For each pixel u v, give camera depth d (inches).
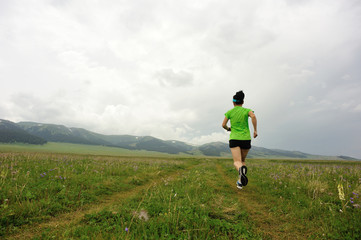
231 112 219.1
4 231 126.4
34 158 555.5
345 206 164.4
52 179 273.1
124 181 341.7
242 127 209.8
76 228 128.3
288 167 522.9
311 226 139.1
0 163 377.4
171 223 133.3
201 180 338.3
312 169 419.8
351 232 122.8
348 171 377.1
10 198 177.2
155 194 233.3
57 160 570.3
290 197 216.5
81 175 336.2
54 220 153.4
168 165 701.3
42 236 120.6
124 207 178.2
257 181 336.5
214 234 121.0
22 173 296.7
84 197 222.7
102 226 131.3
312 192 225.1
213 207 174.4
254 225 141.2
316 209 167.6
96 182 303.3
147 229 124.3
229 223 135.6
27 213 155.1
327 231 126.3
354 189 214.7
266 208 185.5
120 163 650.2
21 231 130.2
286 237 124.6
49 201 181.8
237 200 205.8
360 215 143.6
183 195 225.8
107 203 213.8
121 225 132.1
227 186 297.4
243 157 222.5
